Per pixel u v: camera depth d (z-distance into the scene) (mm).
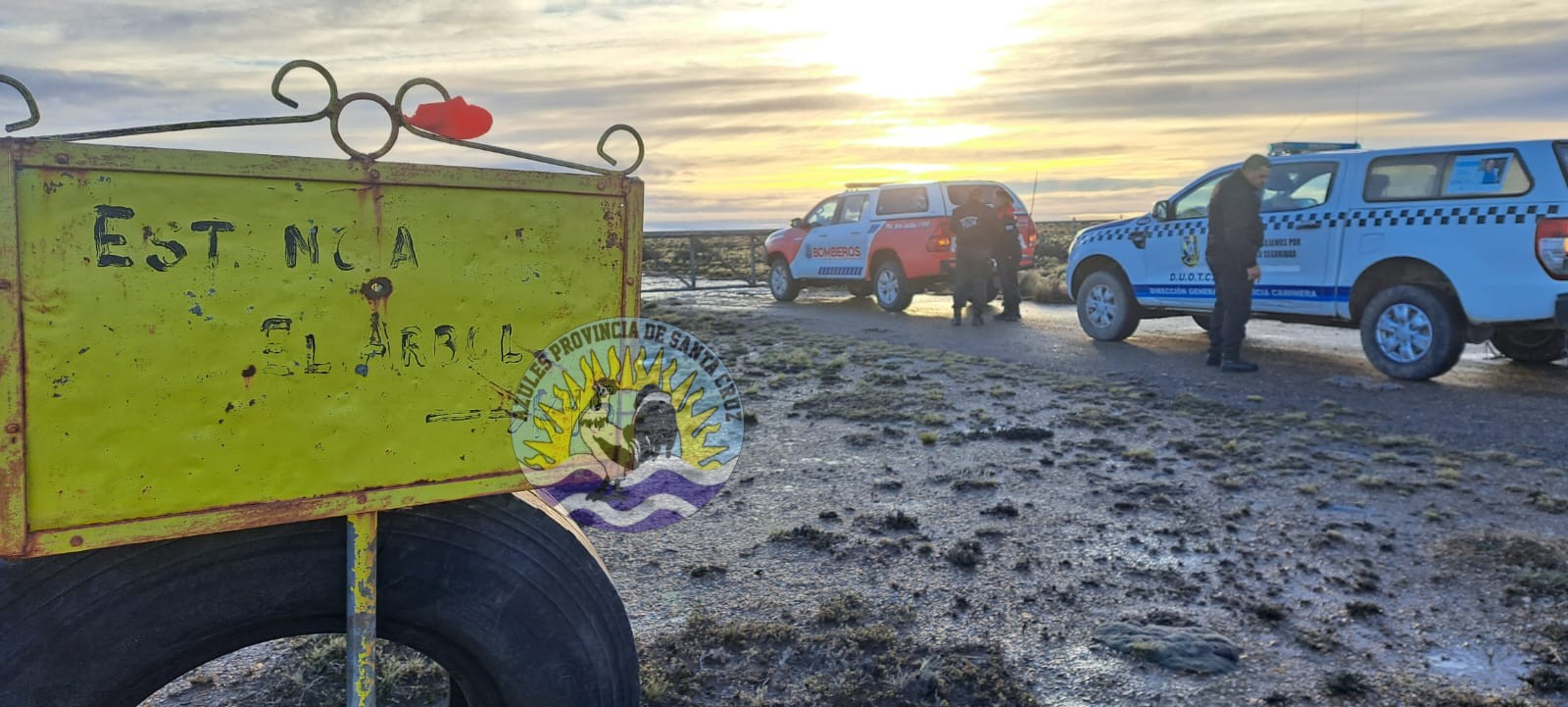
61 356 1729
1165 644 3342
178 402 1827
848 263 14820
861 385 8039
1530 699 3016
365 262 1954
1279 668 3232
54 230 1702
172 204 1784
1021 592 3836
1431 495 5023
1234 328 8609
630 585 3908
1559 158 7352
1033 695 3061
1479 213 7629
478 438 2105
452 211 2021
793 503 4965
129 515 1812
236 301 1854
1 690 1840
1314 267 8805
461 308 2051
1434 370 7934
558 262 2137
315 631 2127
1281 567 4078
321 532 2053
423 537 2125
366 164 1937
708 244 40031
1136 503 4930
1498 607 3668
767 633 3445
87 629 1884
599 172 2158
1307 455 5840
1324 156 8828
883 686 3113
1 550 1719
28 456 1727
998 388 7828
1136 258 10273
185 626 1958
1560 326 7270
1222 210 8516
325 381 1945
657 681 3119
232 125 1876
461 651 2195
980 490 5176
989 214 12031
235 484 1891
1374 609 3639
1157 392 7797
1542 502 4852
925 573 4039
